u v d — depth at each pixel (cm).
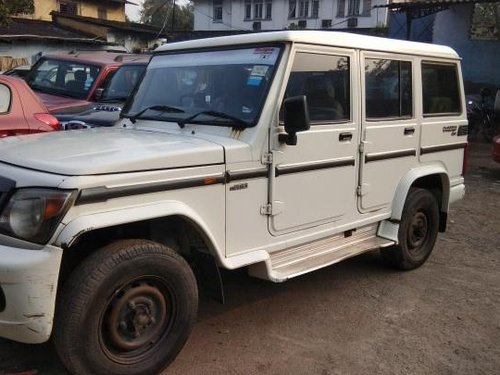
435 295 500
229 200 366
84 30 2547
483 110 1579
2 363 357
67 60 990
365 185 471
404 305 475
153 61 479
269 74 389
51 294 293
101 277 304
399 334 422
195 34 2778
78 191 293
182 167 338
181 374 354
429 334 424
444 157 569
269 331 418
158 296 337
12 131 600
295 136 377
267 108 380
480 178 1092
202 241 362
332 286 512
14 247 297
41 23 2511
